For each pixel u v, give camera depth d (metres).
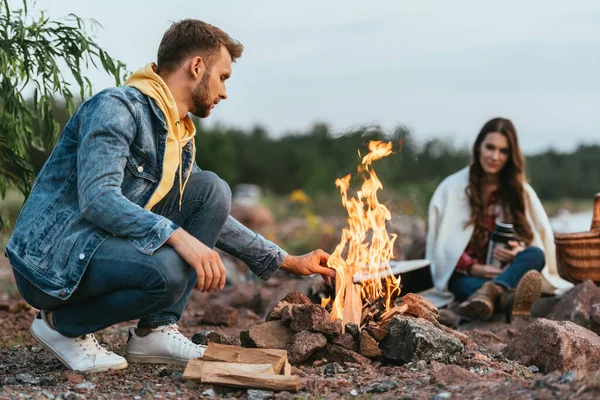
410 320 3.08
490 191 5.60
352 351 3.06
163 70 3.00
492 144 5.46
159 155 2.91
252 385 2.64
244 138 28.03
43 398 2.52
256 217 14.44
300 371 2.87
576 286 4.70
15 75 3.81
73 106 3.88
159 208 3.05
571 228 12.29
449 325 4.92
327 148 16.84
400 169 10.79
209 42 2.97
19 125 3.94
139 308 2.74
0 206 11.38
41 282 2.73
